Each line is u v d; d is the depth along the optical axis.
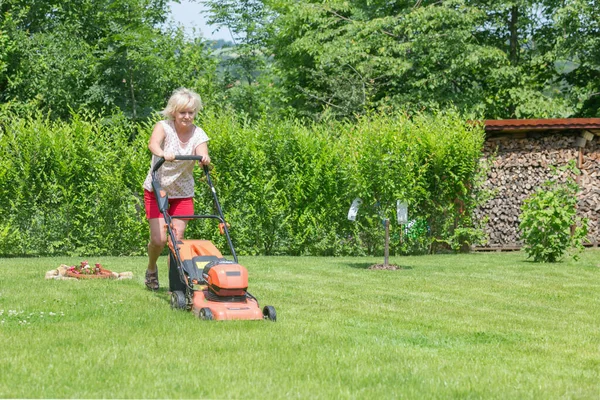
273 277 10.79
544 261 14.26
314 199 15.82
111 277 10.20
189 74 35.28
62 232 14.98
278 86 37.22
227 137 15.35
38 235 14.89
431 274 11.52
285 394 4.52
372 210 12.84
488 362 5.63
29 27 31.84
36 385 4.60
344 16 33.75
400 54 28.36
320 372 5.07
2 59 28.81
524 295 9.45
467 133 16.45
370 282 10.37
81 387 4.60
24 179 14.76
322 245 15.81
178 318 6.79
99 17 31.86
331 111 28.83
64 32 30.41
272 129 15.79
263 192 15.57
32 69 29.19
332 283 10.15
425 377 5.04
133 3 30.67
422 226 16.25
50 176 14.91
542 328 7.21
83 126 15.12
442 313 7.93
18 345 5.62
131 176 15.22
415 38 27.78
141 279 10.04
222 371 5.01
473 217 17.27
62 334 6.03
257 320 6.83
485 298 9.13
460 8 27.77
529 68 31.25
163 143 8.05
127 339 5.88
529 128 17.66
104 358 5.27
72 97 29.73
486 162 17.27
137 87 31.16
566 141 18.55
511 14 31.05
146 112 30.80
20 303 7.52
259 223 15.64
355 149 13.35
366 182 12.56
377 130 12.89
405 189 12.63
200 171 15.14
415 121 16.95
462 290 9.77
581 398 4.68
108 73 29.73
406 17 27.45
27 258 13.91
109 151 15.20
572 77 32.28
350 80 28.36
